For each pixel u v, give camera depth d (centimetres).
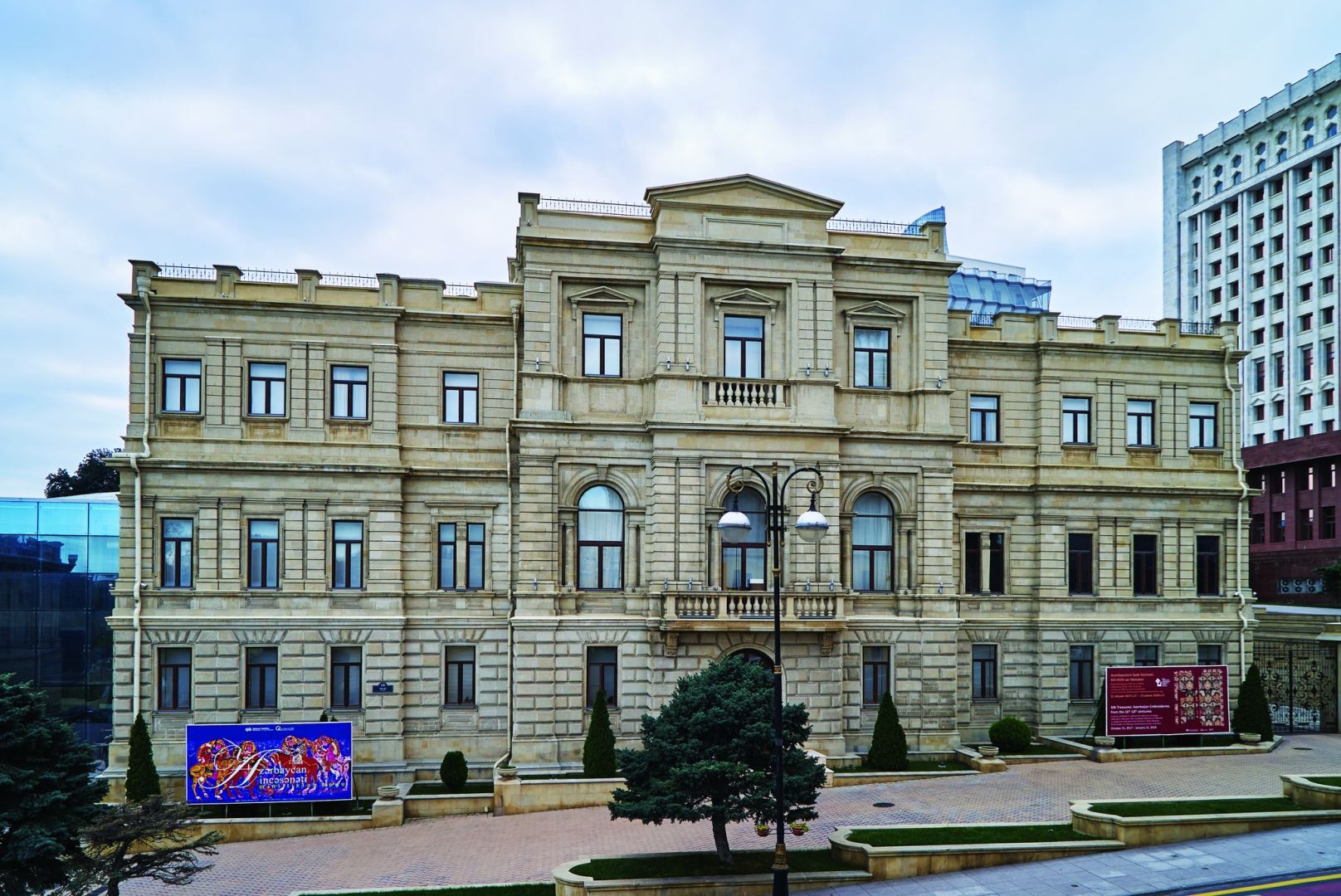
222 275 4156
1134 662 4678
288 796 3628
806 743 3956
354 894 2647
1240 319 10500
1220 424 4872
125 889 2984
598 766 3772
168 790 3938
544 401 4019
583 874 2667
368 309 4225
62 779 2477
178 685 4053
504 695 4244
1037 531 4666
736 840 3117
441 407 4325
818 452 4091
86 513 5288
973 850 2742
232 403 4144
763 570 4091
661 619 3875
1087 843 2798
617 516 4100
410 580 4250
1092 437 4744
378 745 4109
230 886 2928
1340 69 9388
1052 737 4488
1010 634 4622
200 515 4091
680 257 4056
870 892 2569
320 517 4162
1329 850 2723
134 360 4103
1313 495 7856
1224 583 4800
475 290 4375
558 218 4094
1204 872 2577
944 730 4200
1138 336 4816
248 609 4097
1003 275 7550
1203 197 11231
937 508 4266
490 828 3453
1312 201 9688
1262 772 3722
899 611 4228
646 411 4084
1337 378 9306
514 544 4294
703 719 2678
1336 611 5891
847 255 4216
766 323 4156
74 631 5175
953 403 4653
